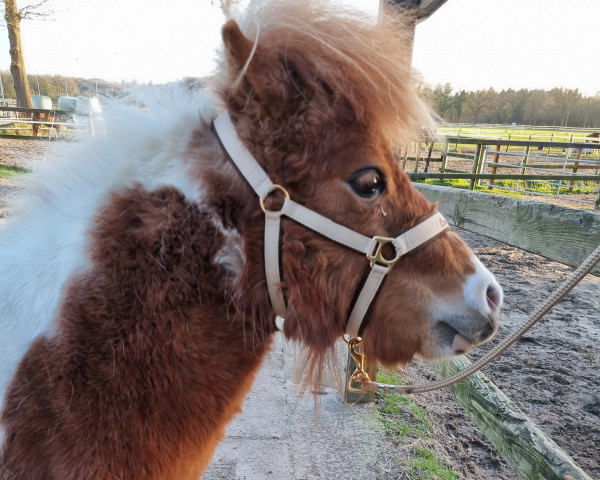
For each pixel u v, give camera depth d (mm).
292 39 1216
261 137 1227
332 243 1252
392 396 3305
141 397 1170
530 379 3561
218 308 1268
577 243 1893
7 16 15516
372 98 1232
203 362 1250
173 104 1384
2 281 1241
